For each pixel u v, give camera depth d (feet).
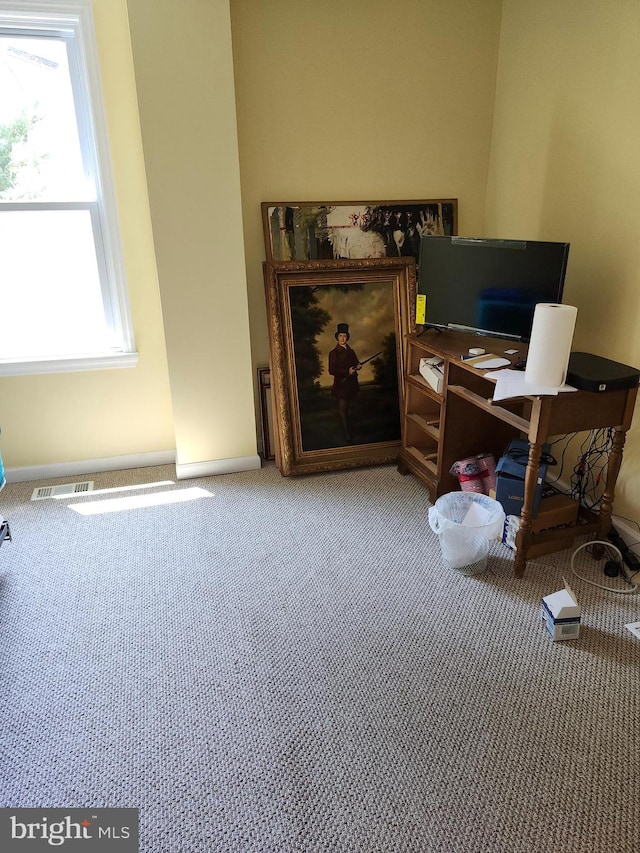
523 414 9.29
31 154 8.04
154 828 4.28
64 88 7.86
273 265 8.84
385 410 9.71
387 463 9.72
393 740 4.93
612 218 7.07
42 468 9.37
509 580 6.91
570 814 4.33
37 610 6.51
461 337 8.46
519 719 5.10
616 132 6.85
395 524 8.07
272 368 9.11
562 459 8.51
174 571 7.16
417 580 6.94
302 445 9.39
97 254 8.57
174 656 5.86
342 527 8.02
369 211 9.21
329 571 7.11
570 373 6.23
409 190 9.41
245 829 4.26
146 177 7.71
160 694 5.42
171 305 8.37
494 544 7.60
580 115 7.38
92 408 9.29
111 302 8.87
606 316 7.36
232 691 5.44
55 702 5.35
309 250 9.12
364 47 8.45
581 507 7.50
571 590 6.47
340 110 8.69
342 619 6.33
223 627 6.24
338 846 4.14
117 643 6.04
